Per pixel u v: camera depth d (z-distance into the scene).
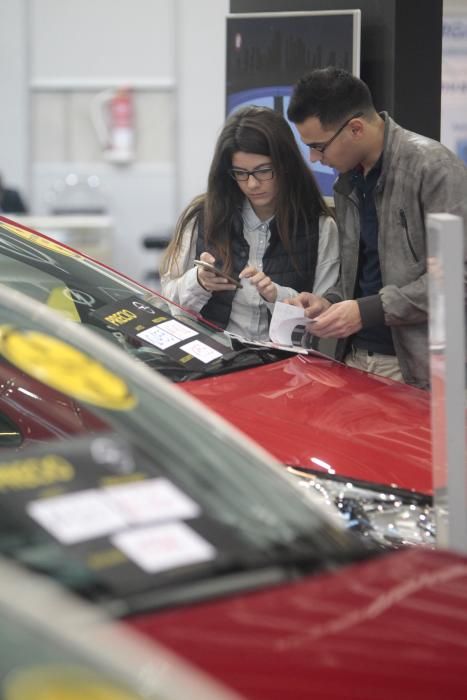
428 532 2.81
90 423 2.32
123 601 1.85
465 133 6.07
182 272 4.54
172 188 13.58
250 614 1.86
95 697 1.41
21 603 1.56
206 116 13.42
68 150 13.48
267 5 5.78
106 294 4.07
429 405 3.56
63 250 4.29
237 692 1.65
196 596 1.90
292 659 1.74
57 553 1.90
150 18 13.25
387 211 4.25
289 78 5.25
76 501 2.02
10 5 13.20
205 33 13.27
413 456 3.08
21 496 2.00
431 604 1.94
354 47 5.08
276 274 4.44
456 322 2.34
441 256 2.32
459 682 1.73
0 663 1.46
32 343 2.50
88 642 1.49
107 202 13.59
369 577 2.04
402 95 5.07
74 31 13.27
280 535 2.13
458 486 2.38
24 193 13.52
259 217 4.45
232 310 4.45
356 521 2.84
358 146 4.21
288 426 3.23
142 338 3.85
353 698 1.66
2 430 2.86
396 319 4.18
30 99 13.38
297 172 4.36
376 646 1.79
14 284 4.02
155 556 1.96
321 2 5.45
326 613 1.88
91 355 2.47
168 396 2.40
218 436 2.33
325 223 4.48
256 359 3.86
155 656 1.50
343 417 3.33
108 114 13.38
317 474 2.95
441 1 5.05
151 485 2.13
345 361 4.64
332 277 4.49
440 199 4.14
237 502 2.17
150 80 13.35
